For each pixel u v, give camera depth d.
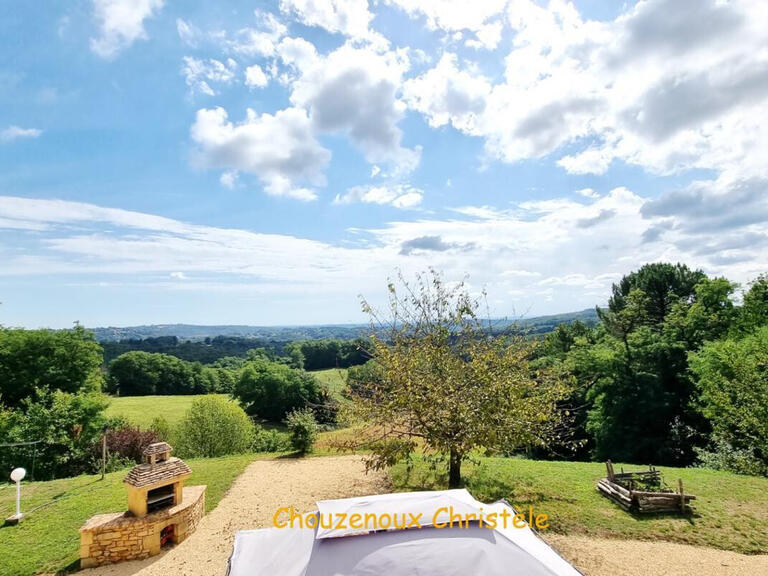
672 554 9.20
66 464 22.73
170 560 9.28
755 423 17.42
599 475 14.66
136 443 24.61
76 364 31.53
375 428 12.35
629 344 30.58
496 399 11.05
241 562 5.57
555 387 12.44
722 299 31.52
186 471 10.61
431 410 10.93
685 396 28.72
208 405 27.34
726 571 8.56
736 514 11.21
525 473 14.78
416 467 15.34
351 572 4.75
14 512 12.31
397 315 12.62
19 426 22.27
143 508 9.82
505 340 12.83
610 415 29.33
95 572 8.89
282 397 61.19
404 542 5.13
